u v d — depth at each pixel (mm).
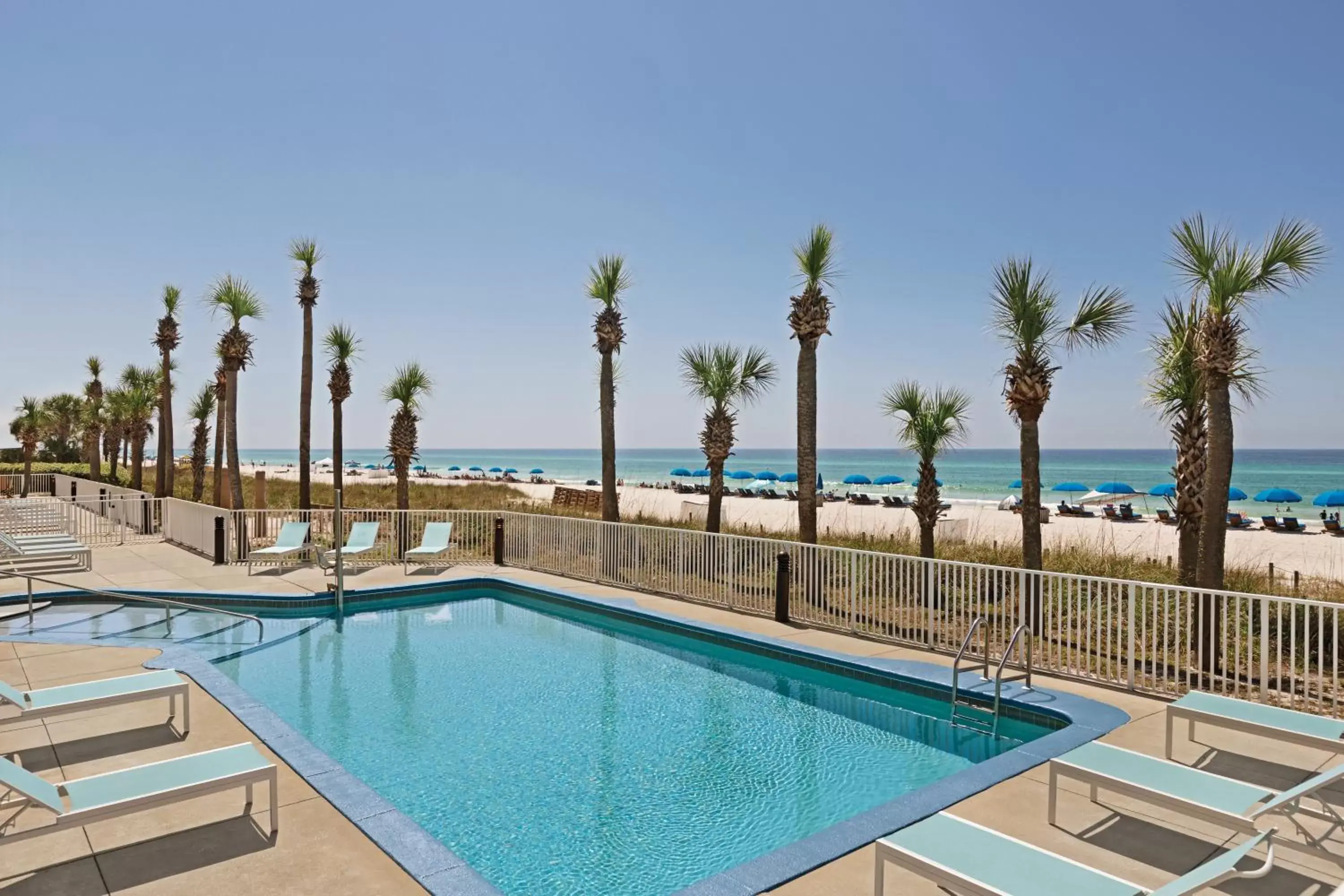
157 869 3861
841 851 4094
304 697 7621
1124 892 3076
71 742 5652
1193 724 5953
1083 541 19578
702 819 5148
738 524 23031
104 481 37781
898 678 7645
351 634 10148
